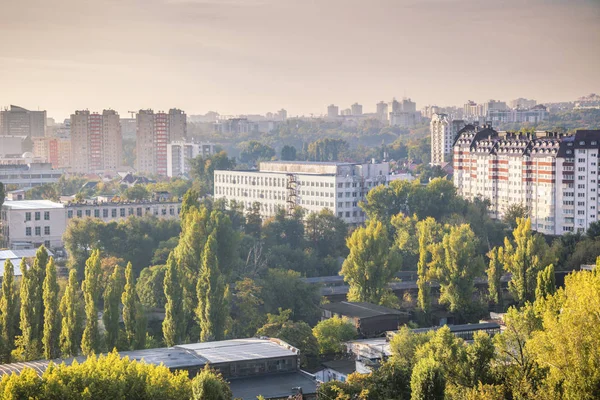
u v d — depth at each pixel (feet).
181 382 587.68
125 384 577.43
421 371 577.84
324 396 620.90
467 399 554.87
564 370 552.41
